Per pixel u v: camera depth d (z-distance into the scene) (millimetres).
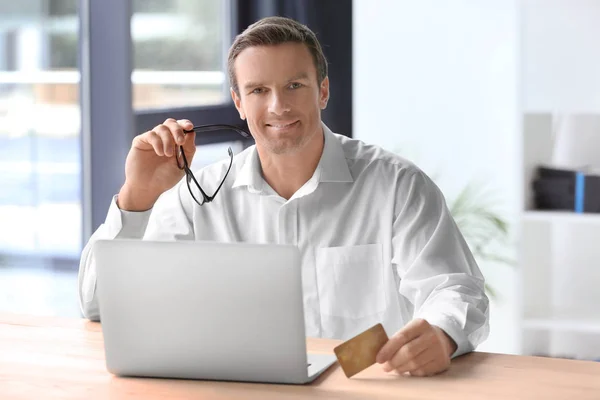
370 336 2088
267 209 2906
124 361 2104
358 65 4949
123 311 2074
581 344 4766
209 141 5527
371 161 2883
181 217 2998
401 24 4863
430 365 2078
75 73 4648
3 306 4418
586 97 4676
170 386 2051
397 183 2824
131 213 2746
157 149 2598
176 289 2031
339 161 2865
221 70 5707
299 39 2633
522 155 4387
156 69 5125
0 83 4281
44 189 4547
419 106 4867
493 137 4742
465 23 4750
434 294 2490
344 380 2064
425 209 2777
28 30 4402
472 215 4746
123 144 4758
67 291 4738
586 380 2041
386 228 2828
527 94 4734
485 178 4766
